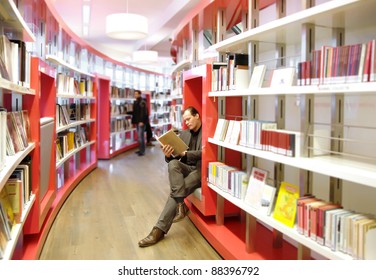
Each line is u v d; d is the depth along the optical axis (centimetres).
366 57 152
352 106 223
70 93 505
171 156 352
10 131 219
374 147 207
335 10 167
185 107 412
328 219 173
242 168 339
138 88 1180
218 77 306
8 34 262
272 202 224
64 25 477
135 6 704
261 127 233
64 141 477
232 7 345
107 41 1093
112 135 894
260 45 282
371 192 213
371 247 155
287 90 194
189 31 483
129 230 345
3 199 199
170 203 320
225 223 335
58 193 435
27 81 266
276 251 271
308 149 201
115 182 564
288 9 297
